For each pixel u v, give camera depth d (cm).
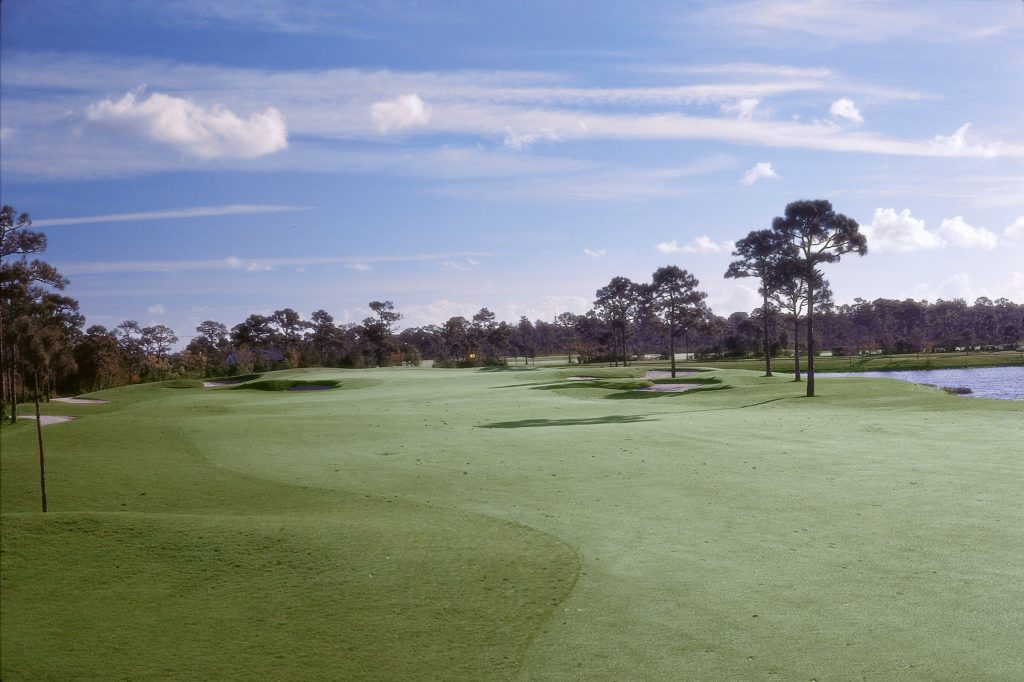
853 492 1716
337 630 984
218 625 991
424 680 859
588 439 2708
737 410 3831
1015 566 1174
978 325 17388
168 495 1862
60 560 1178
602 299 12344
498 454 2395
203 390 7169
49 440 2566
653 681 848
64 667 867
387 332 14812
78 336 9419
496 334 15512
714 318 18012
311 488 1917
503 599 1088
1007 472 1892
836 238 4947
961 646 908
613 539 1384
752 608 1042
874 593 1081
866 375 9038
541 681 855
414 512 1628
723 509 1598
